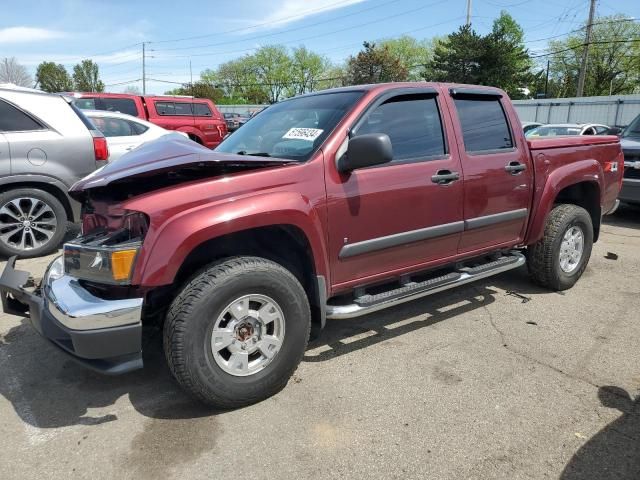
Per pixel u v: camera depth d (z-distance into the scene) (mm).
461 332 4117
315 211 3166
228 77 81312
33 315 3092
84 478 2510
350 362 3635
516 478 2484
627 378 3387
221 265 2889
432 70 47750
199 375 2811
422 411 3025
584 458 2615
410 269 3824
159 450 2707
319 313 3434
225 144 4090
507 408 3049
